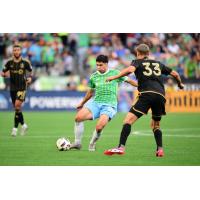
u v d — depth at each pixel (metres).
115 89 43.44
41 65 103.88
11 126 67.06
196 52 104.38
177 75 40.91
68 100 97.00
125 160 40.53
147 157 41.94
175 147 47.44
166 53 104.19
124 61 105.44
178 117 82.31
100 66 43.19
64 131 60.94
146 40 105.50
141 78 40.06
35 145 48.34
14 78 56.75
